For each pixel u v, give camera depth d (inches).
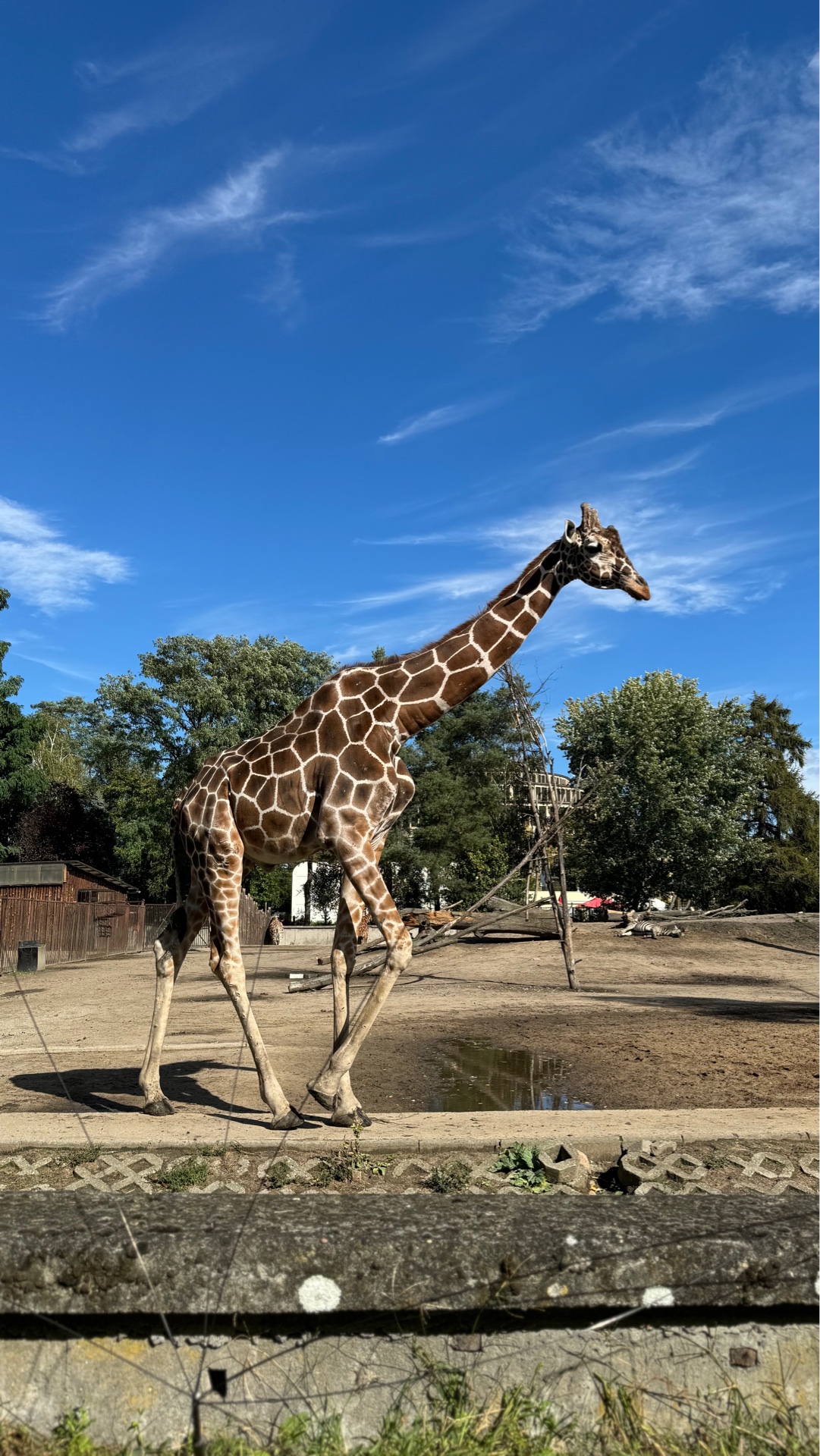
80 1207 110.7
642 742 1350.9
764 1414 102.2
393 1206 110.6
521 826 1087.6
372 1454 96.1
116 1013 487.2
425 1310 101.3
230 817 228.1
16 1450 97.8
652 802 1358.3
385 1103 271.9
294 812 225.3
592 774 690.2
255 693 1740.9
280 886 1743.4
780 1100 263.0
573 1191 180.2
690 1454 98.1
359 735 224.8
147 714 1659.7
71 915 1090.1
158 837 1732.3
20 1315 100.0
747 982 686.5
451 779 1485.0
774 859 1649.9
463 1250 99.9
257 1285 98.4
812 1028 414.3
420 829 1477.6
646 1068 320.2
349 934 238.4
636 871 1363.2
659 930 972.6
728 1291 100.5
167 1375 102.0
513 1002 546.3
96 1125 212.8
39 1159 191.6
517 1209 109.3
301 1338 102.7
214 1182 181.2
